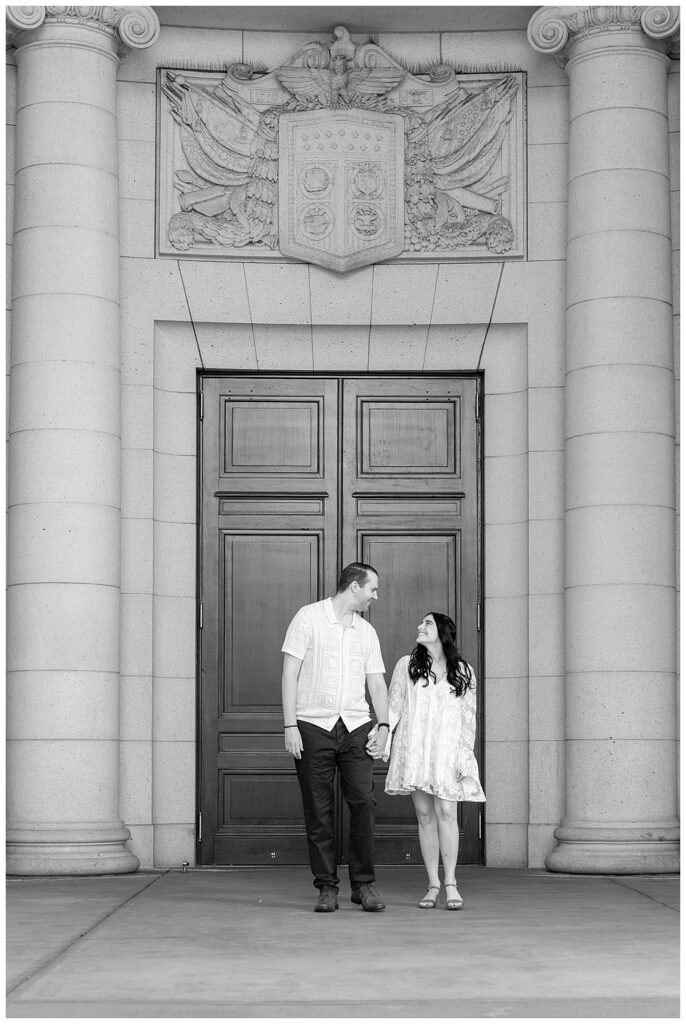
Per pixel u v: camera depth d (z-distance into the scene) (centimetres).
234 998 557
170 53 1218
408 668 870
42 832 1073
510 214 1209
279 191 1212
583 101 1155
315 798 838
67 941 712
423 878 1055
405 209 1216
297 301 1209
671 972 615
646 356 1124
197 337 1211
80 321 1122
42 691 1090
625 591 1101
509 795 1171
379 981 594
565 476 1155
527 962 641
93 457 1116
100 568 1113
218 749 1184
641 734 1094
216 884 1012
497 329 1211
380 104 1221
